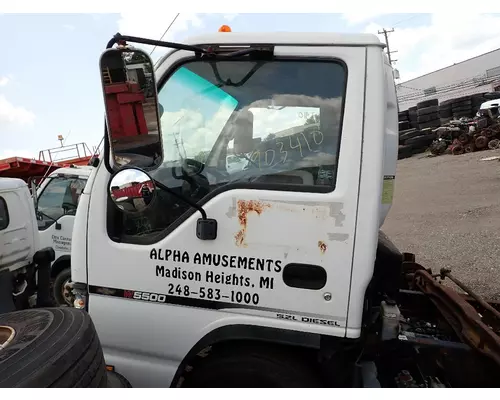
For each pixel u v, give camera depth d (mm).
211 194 1933
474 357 2164
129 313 2066
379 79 1807
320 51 1864
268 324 1876
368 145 1787
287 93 1919
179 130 2018
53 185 5578
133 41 1698
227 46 1945
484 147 16250
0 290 3439
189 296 1973
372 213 1768
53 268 5348
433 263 5629
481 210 7789
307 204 1817
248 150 1953
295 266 1839
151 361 2068
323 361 1860
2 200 3559
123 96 1633
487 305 2682
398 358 2264
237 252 1896
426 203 9156
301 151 1889
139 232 2072
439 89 37219
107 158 1903
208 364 1977
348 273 1789
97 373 1729
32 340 1673
